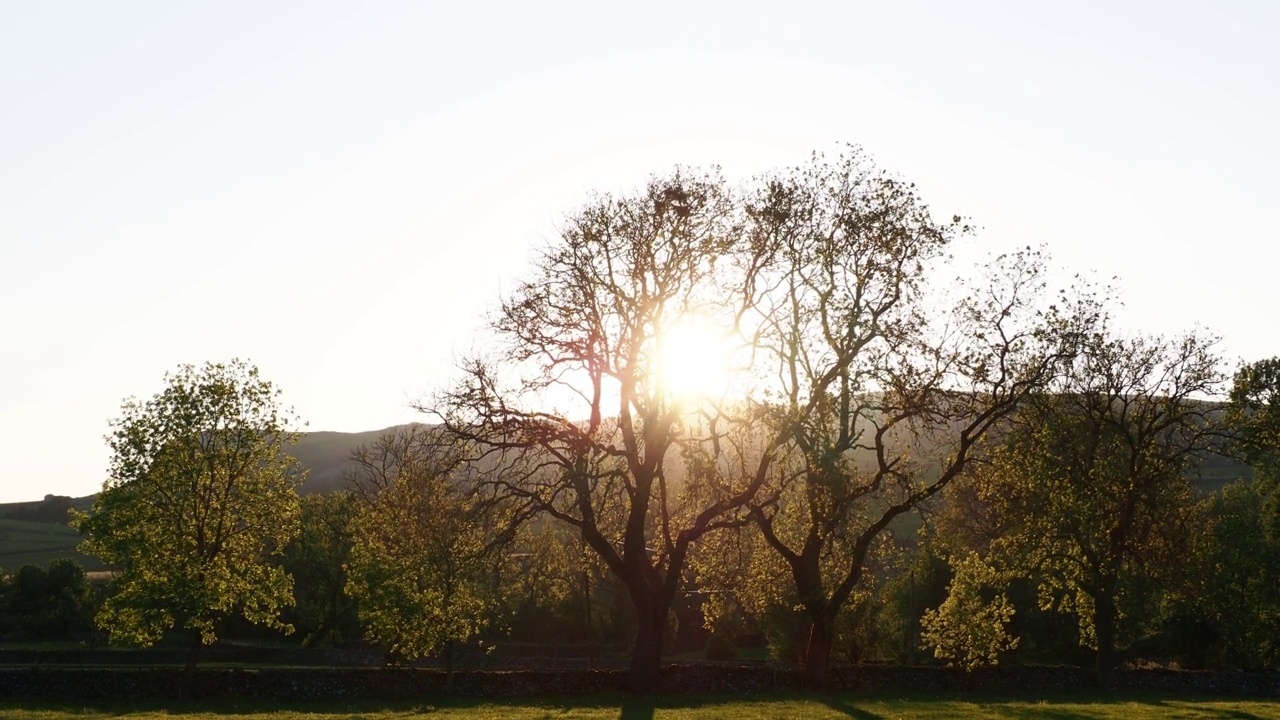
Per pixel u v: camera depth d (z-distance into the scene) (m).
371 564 55.22
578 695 42.66
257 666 65.38
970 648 49.38
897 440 44.78
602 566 46.03
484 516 42.69
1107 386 51.31
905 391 41.97
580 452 40.66
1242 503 76.75
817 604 45.06
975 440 44.66
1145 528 52.62
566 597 77.88
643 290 40.62
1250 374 57.88
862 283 42.97
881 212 43.09
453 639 50.44
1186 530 54.84
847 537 46.25
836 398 42.28
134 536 48.00
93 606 85.25
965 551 66.38
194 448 49.12
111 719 35.56
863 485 42.69
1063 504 50.25
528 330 40.22
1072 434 51.16
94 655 66.62
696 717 35.56
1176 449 53.69
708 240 40.94
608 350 40.91
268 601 49.62
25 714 36.22
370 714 37.31
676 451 45.47
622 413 41.41
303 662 71.44
